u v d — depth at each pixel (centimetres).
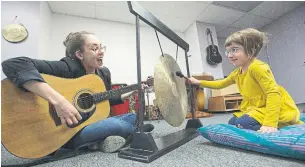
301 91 355
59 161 77
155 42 368
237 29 416
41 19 245
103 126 90
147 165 67
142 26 362
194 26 370
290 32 370
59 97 71
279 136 68
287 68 378
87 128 86
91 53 99
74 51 99
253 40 94
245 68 99
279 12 364
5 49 220
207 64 361
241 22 387
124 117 110
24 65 72
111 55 326
